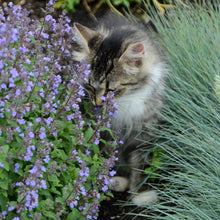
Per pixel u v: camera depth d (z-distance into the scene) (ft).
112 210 20.39
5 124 12.66
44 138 14.30
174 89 21.70
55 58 17.19
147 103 20.39
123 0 29.66
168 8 29.45
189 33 24.58
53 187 13.87
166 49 23.88
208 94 21.34
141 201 20.18
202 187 17.37
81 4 29.66
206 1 30.22
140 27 23.03
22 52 13.47
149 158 21.48
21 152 12.52
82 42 20.11
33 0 29.25
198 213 16.25
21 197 12.00
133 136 21.24
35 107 13.82
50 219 13.55
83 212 14.48
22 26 13.87
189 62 22.66
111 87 19.47
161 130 20.97
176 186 18.52
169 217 17.25
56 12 29.14
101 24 22.67
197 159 19.49
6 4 28.76
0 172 12.12
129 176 21.83
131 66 19.34
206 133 18.42
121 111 20.52
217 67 21.53
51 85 14.76
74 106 14.97
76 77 15.19
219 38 23.81
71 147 15.52
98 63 19.42
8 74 12.25
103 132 21.65
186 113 20.75
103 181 15.51
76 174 14.71
